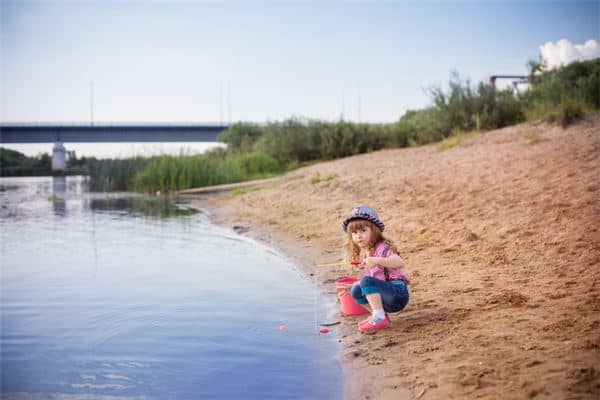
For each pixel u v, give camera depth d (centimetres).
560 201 725
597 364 326
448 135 1739
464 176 1012
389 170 1297
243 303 530
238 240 891
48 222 1145
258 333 446
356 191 1140
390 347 406
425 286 541
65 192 2069
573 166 870
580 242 580
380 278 465
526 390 308
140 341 425
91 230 1021
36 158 5328
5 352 404
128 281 617
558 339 369
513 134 1350
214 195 1711
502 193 838
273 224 1000
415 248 693
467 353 369
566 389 303
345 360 390
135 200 1675
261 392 339
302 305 525
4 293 563
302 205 1132
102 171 2172
